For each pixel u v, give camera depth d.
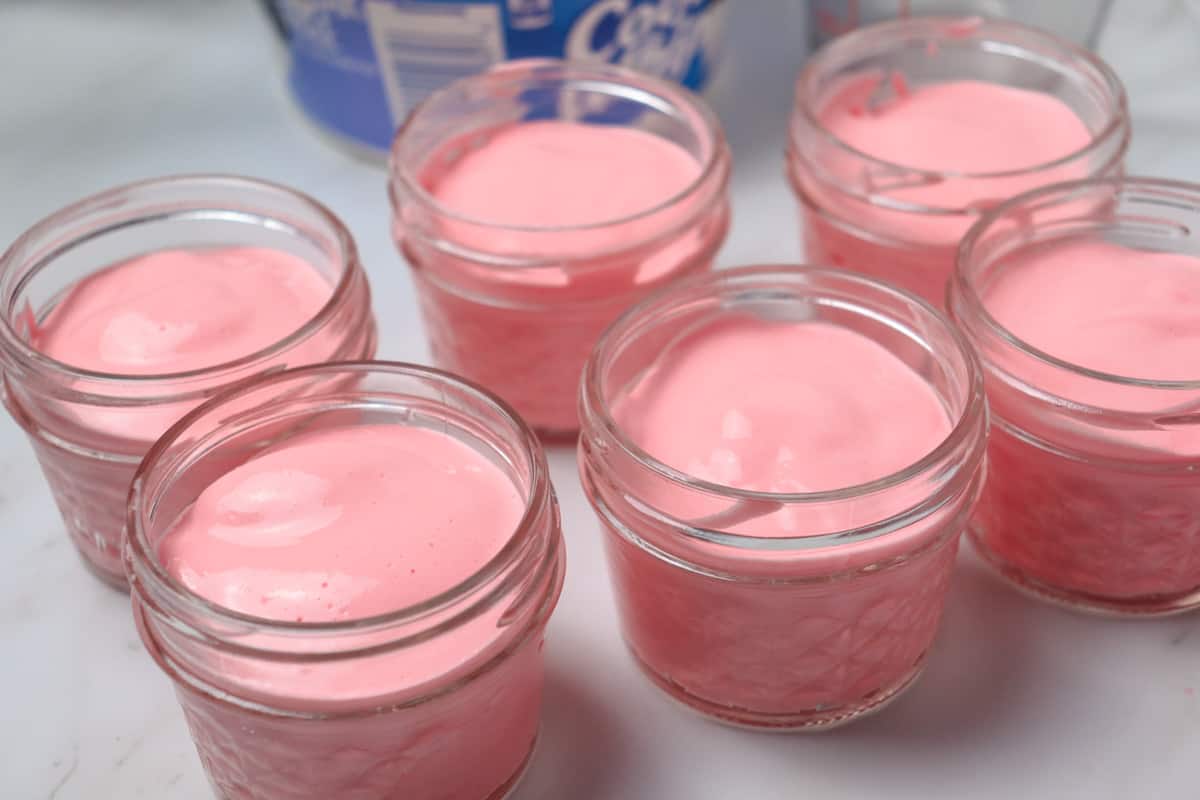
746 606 0.39
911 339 0.41
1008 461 0.42
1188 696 0.42
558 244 0.44
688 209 0.45
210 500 0.39
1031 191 0.43
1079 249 0.44
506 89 0.48
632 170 0.47
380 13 0.50
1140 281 0.43
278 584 0.37
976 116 0.49
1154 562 0.42
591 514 0.46
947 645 0.43
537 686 0.40
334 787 0.38
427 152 0.47
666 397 0.41
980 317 0.41
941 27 0.50
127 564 0.38
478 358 0.47
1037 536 0.43
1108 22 0.58
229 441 0.40
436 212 0.45
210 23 0.60
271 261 0.45
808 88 0.48
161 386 0.40
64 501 0.44
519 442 0.38
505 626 0.37
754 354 0.42
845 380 0.41
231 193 0.45
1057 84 0.49
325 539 0.38
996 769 0.41
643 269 0.45
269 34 0.58
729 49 0.58
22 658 0.43
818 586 0.38
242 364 0.41
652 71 0.53
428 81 0.51
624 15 0.51
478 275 0.45
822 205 0.47
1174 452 0.40
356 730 0.37
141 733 0.42
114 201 0.45
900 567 0.38
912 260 0.46
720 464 0.40
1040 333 0.42
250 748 0.38
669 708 0.42
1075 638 0.43
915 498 0.38
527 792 0.41
